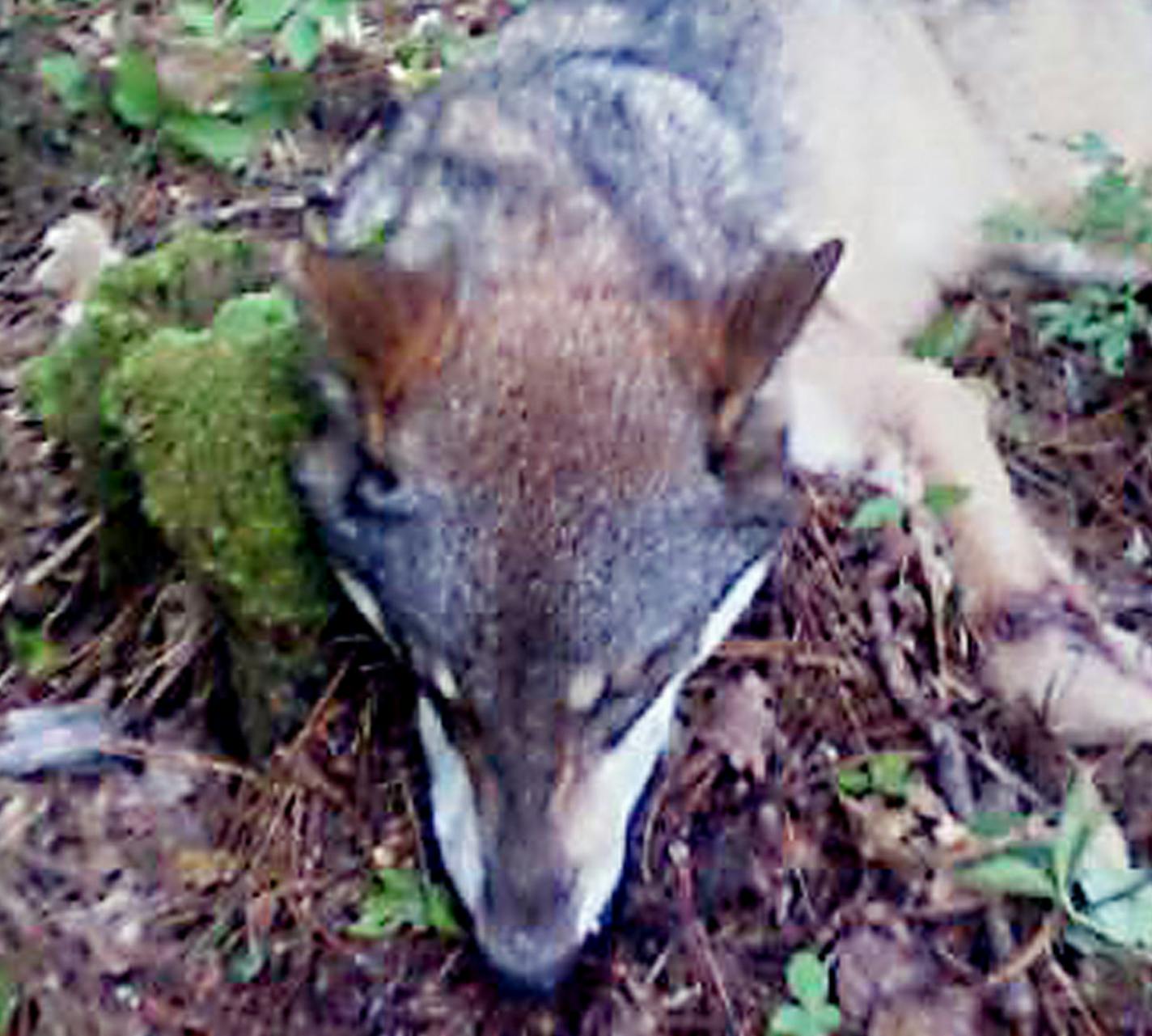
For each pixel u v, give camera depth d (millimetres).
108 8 910
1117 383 808
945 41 843
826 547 691
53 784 619
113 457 648
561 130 629
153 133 843
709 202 627
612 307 536
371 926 583
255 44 895
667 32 723
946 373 772
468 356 522
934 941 599
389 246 584
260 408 593
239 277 700
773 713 642
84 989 578
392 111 874
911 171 807
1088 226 800
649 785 611
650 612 512
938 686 672
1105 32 857
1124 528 762
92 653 658
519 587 499
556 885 519
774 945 595
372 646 628
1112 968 594
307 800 609
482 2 943
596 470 505
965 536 713
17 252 815
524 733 508
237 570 596
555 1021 575
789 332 521
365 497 536
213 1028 574
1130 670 683
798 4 768
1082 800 608
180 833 612
